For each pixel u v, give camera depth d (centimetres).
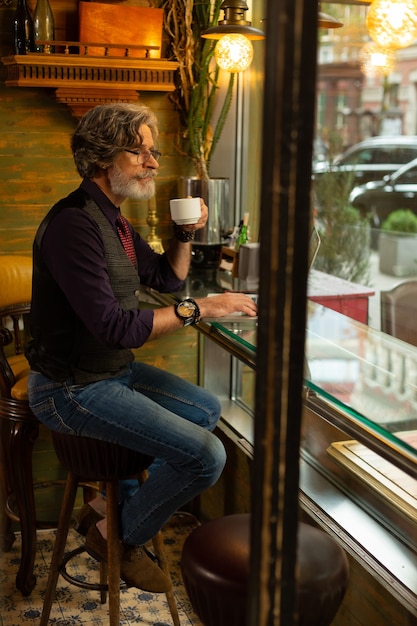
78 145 236
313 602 142
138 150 233
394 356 196
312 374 179
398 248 262
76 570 303
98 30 306
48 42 296
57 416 230
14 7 302
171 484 228
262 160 94
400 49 283
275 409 97
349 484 242
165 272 273
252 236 331
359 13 287
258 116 326
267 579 101
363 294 257
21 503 280
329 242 281
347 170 284
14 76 300
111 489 233
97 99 310
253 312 240
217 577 148
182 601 284
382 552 211
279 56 89
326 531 225
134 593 289
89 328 221
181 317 232
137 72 310
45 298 230
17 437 275
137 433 224
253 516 102
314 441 263
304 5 88
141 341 225
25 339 327
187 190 320
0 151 314
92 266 221
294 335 96
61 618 271
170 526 343
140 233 339
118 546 235
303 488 247
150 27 312
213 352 344
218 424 321
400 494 206
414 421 149
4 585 288
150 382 255
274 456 98
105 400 227
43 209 323
